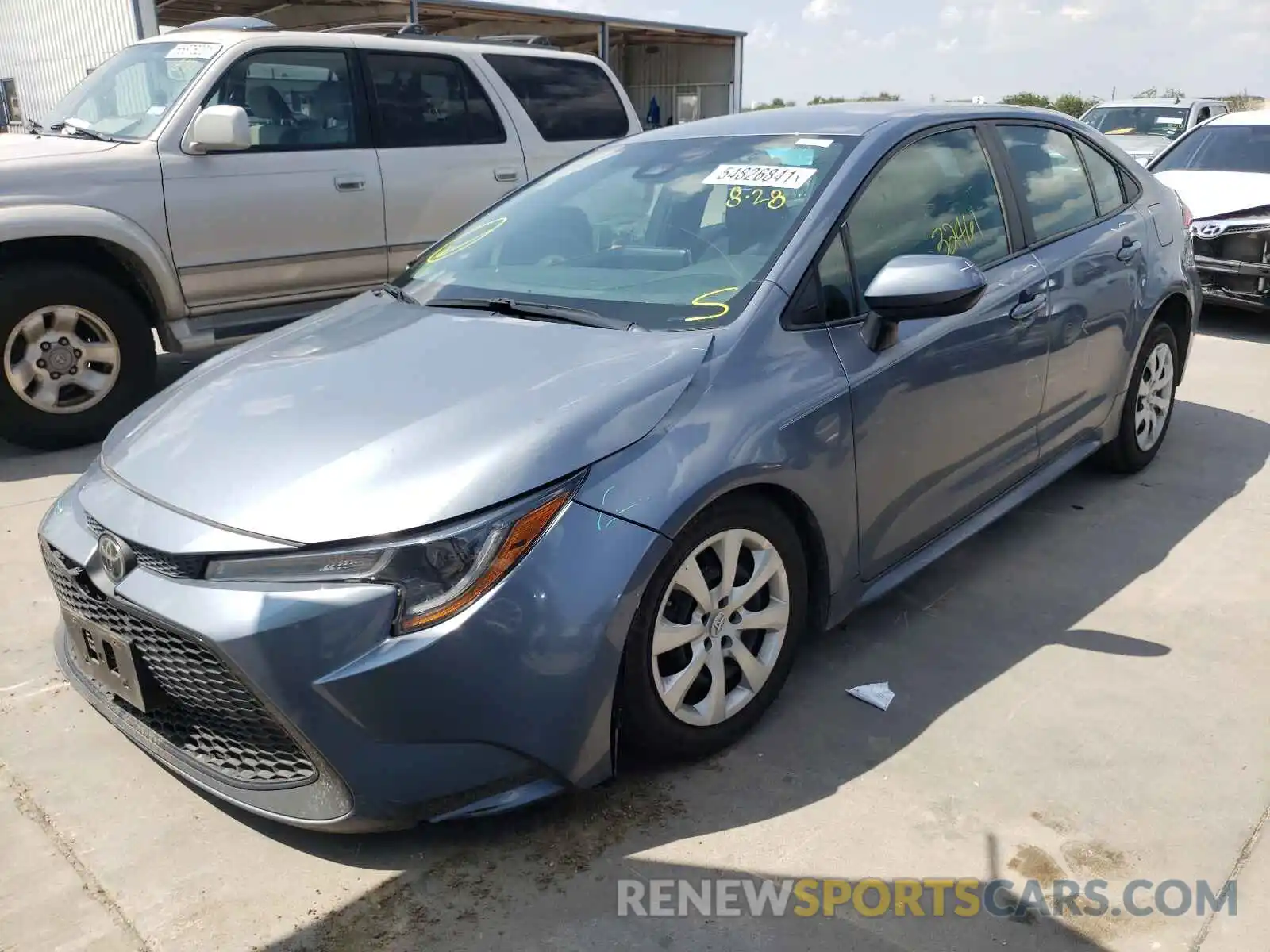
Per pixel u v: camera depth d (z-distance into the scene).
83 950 2.13
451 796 2.22
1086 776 2.61
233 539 2.20
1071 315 3.83
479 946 2.12
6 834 2.47
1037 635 3.33
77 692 2.75
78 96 6.19
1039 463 3.91
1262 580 3.68
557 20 17.09
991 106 3.88
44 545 2.66
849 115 3.51
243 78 5.67
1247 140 8.38
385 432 2.39
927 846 2.38
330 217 5.95
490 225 3.72
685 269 3.02
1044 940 2.11
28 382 5.14
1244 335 7.61
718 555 2.58
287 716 2.14
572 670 2.24
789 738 2.79
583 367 2.57
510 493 2.21
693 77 21.22
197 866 2.36
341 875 2.32
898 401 3.01
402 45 6.31
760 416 2.60
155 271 5.35
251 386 2.76
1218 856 2.33
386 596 2.12
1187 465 4.86
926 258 2.86
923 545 3.33
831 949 2.09
